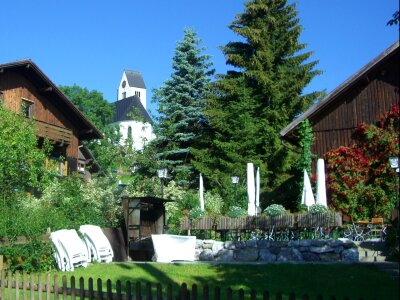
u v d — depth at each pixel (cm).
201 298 1021
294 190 2873
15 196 1675
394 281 1126
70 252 1327
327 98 2003
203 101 3291
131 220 1817
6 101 2586
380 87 1959
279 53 3266
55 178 2159
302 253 1405
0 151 1655
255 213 1784
